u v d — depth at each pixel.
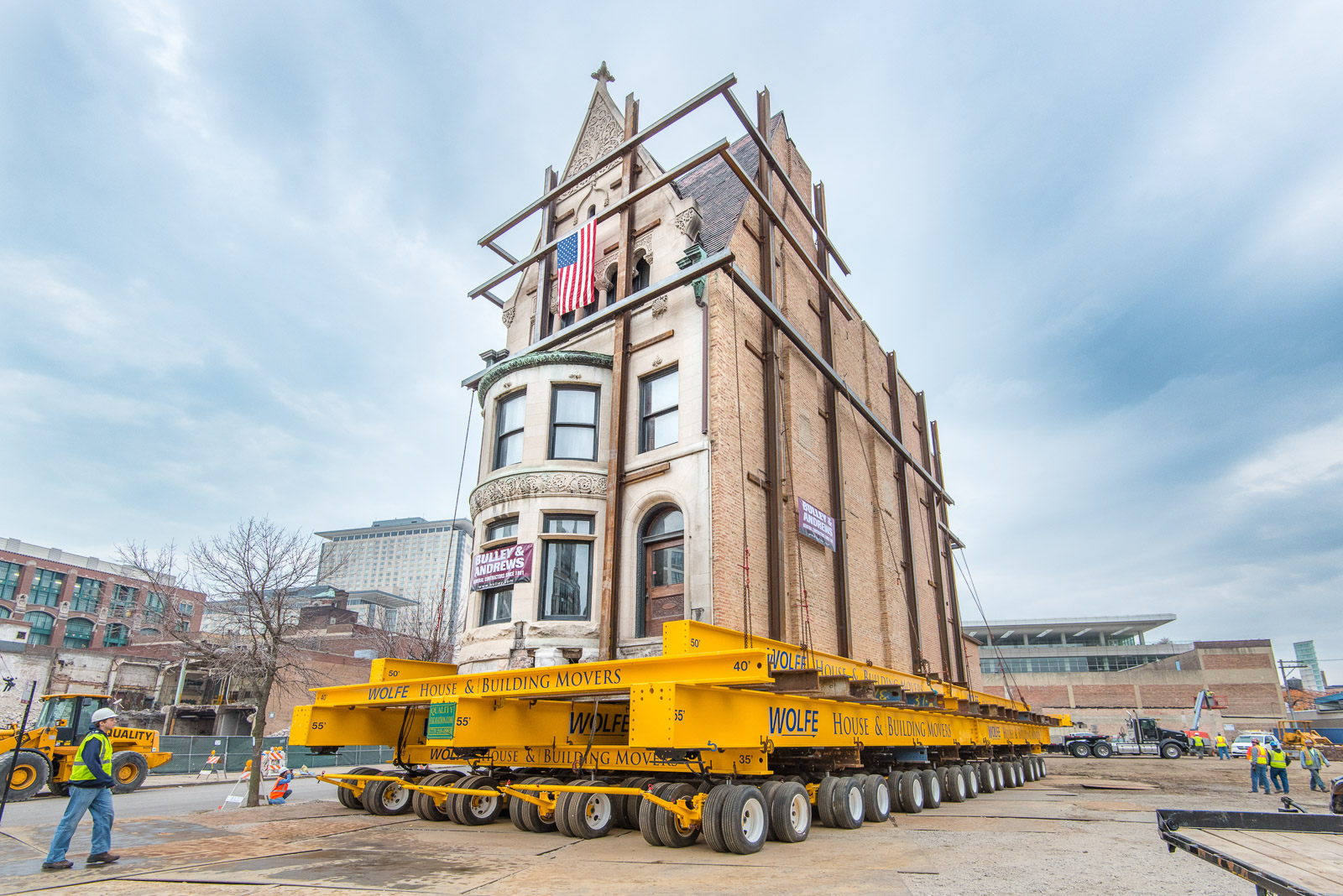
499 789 10.57
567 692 9.20
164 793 22.52
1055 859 7.80
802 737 9.84
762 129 19.12
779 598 14.93
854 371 23.69
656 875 6.97
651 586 14.98
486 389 17.92
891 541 22.89
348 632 57.03
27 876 7.42
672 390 16.03
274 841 9.52
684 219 16.98
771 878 6.81
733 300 16.33
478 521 16.70
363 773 13.29
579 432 16.56
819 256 21.86
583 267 17.69
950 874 6.96
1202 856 3.63
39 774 18.66
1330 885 2.80
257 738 17.61
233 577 20.73
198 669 43.97
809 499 17.66
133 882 7.05
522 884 6.61
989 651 70.94
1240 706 58.25
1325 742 47.81
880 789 11.45
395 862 7.80
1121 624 73.69
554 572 15.27
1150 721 43.78
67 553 66.50
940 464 30.91
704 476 14.36
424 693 10.98
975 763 17.95
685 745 7.69
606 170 19.97
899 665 21.36
